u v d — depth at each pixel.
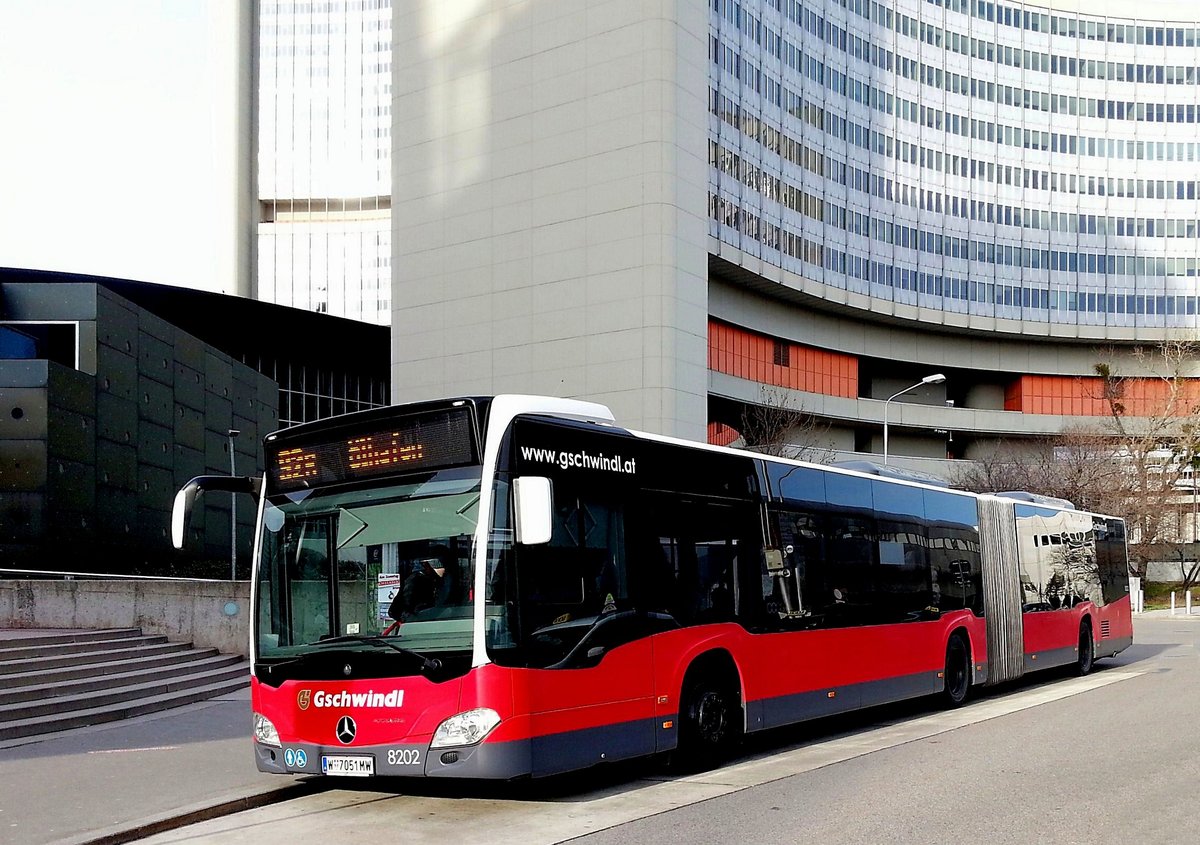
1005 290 89.38
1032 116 91.19
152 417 43.34
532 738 8.66
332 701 8.98
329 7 144.75
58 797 9.39
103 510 38.16
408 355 62.03
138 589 20.00
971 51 88.88
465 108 60.62
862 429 89.12
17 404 33.88
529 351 57.28
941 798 9.04
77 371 36.25
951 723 14.09
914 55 85.69
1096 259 92.00
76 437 35.97
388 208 142.62
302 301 142.00
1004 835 7.71
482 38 60.19
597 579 9.61
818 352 83.12
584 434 9.75
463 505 8.83
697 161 55.91
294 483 9.66
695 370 54.81
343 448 9.45
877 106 83.00
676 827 8.15
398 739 8.67
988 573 17.44
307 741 9.06
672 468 10.77
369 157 142.50
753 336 76.50
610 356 54.47
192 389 48.47
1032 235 90.50
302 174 142.88
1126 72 93.56
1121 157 93.12
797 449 69.88
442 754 8.50
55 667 15.98
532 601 8.92
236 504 53.91
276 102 144.00
